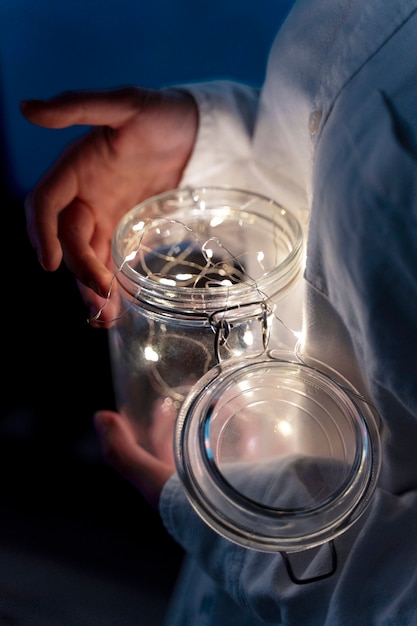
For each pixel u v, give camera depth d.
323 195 0.35
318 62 0.36
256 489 0.33
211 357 0.39
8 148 0.72
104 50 0.66
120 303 0.41
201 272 0.40
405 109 0.32
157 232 0.43
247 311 0.37
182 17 0.64
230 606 0.42
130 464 0.44
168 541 0.60
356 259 0.33
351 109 0.34
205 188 0.44
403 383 0.32
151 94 0.45
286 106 0.40
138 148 0.47
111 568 0.59
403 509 0.34
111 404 0.64
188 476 0.32
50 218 0.44
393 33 0.33
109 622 0.57
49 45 0.66
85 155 0.46
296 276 0.39
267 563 0.36
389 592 0.32
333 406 0.33
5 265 0.71
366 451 0.32
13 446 0.63
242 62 0.67
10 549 0.60
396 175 0.31
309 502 0.32
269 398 0.34
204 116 0.47
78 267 0.43
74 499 0.62
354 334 0.35
